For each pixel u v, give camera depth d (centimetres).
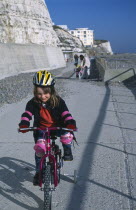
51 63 4366
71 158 388
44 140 374
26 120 371
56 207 393
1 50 2888
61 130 386
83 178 478
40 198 421
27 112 377
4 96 1303
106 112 949
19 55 3328
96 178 477
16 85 1753
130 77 1791
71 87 1580
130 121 832
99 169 511
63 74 2792
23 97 1297
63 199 414
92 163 537
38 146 372
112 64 3117
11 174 499
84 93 1364
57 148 401
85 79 2064
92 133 722
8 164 540
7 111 1000
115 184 455
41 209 391
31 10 4350
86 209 388
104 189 441
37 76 364
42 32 4662
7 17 3788
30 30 4256
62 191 436
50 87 365
